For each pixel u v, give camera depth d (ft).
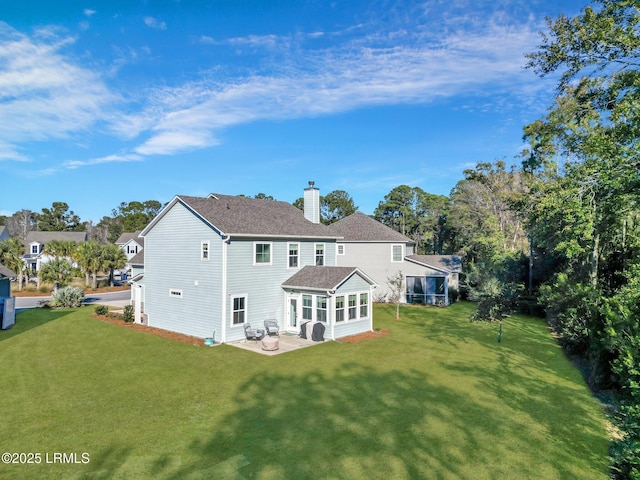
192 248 65.92
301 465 24.89
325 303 63.98
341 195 246.88
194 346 58.13
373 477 23.50
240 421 31.68
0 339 62.03
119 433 29.48
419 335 67.10
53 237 215.31
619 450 25.64
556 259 95.61
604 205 43.50
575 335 52.37
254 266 65.41
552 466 24.97
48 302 100.07
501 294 83.82
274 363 49.06
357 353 54.34
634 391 25.14
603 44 42.75
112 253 145.69
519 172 113.91
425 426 30.83
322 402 35.91
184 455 26.17
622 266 57.93
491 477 23.56
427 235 188.14
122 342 60.29
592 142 43.21
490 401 36.35
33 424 30.94
